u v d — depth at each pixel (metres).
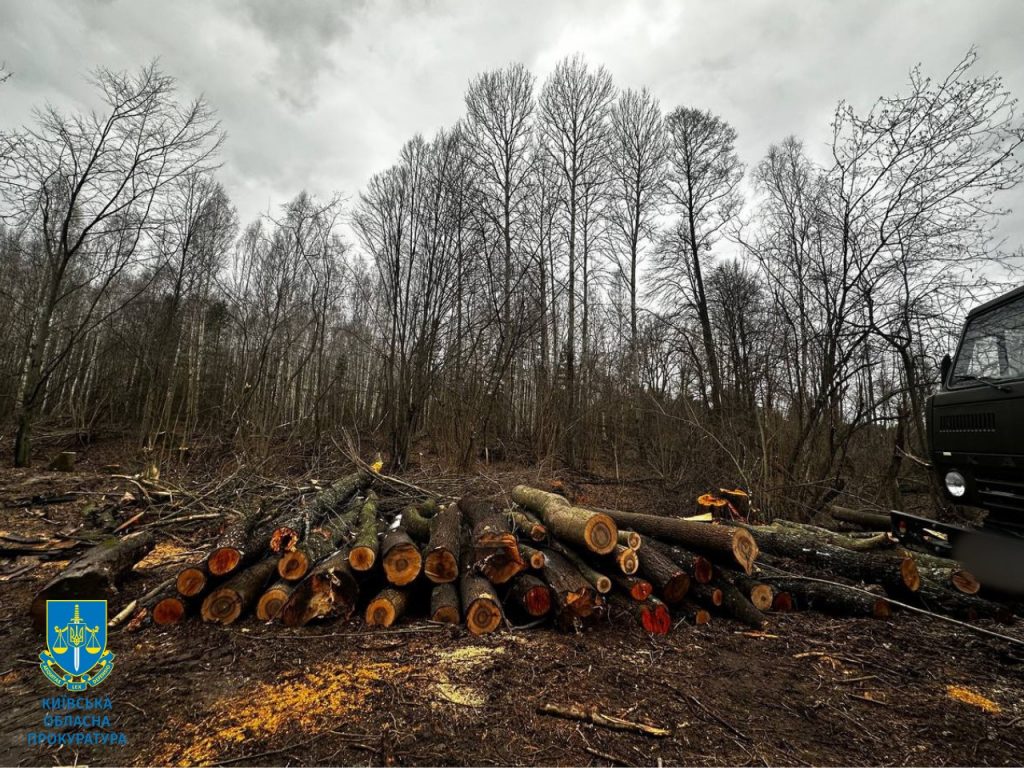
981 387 4.10
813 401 9.70
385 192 16.22
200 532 7.13
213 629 3.96
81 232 12.66
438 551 4.50
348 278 16.70
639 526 5.38
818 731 2.73
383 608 4.08
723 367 11.47
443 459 13.08
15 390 18.36
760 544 5.79
